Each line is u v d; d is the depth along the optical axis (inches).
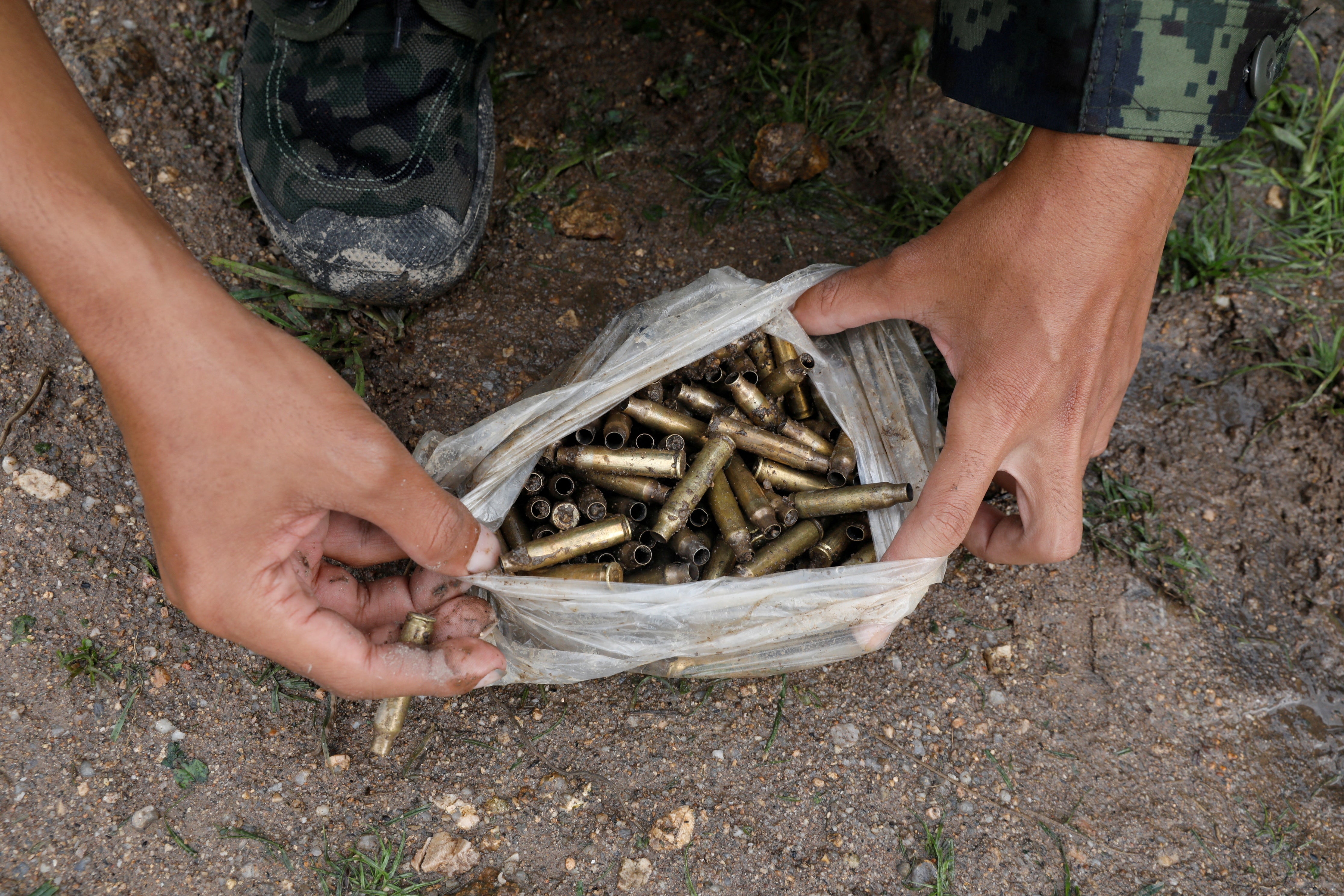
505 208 27.0
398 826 22.5
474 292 26.3
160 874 21.9
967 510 22.0
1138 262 21.7
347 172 24.2
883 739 23.7
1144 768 23.9
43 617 22.9
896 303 23.2
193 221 25.7
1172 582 25.2
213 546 19.7
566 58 28.3
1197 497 25.9
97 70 25.8
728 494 23.9
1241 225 28.2
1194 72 20.9
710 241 27.3
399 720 22.3
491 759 23.0
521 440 22.8
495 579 21.9
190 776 22.4
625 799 23.0
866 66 28.8
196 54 26.6
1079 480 22.5
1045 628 24.7
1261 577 25.4
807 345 24.2
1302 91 28.6
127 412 19.3
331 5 24.6
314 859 22.3
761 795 23.1
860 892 22.7
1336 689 24.7
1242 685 24.5
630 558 23.3
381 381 25.4
